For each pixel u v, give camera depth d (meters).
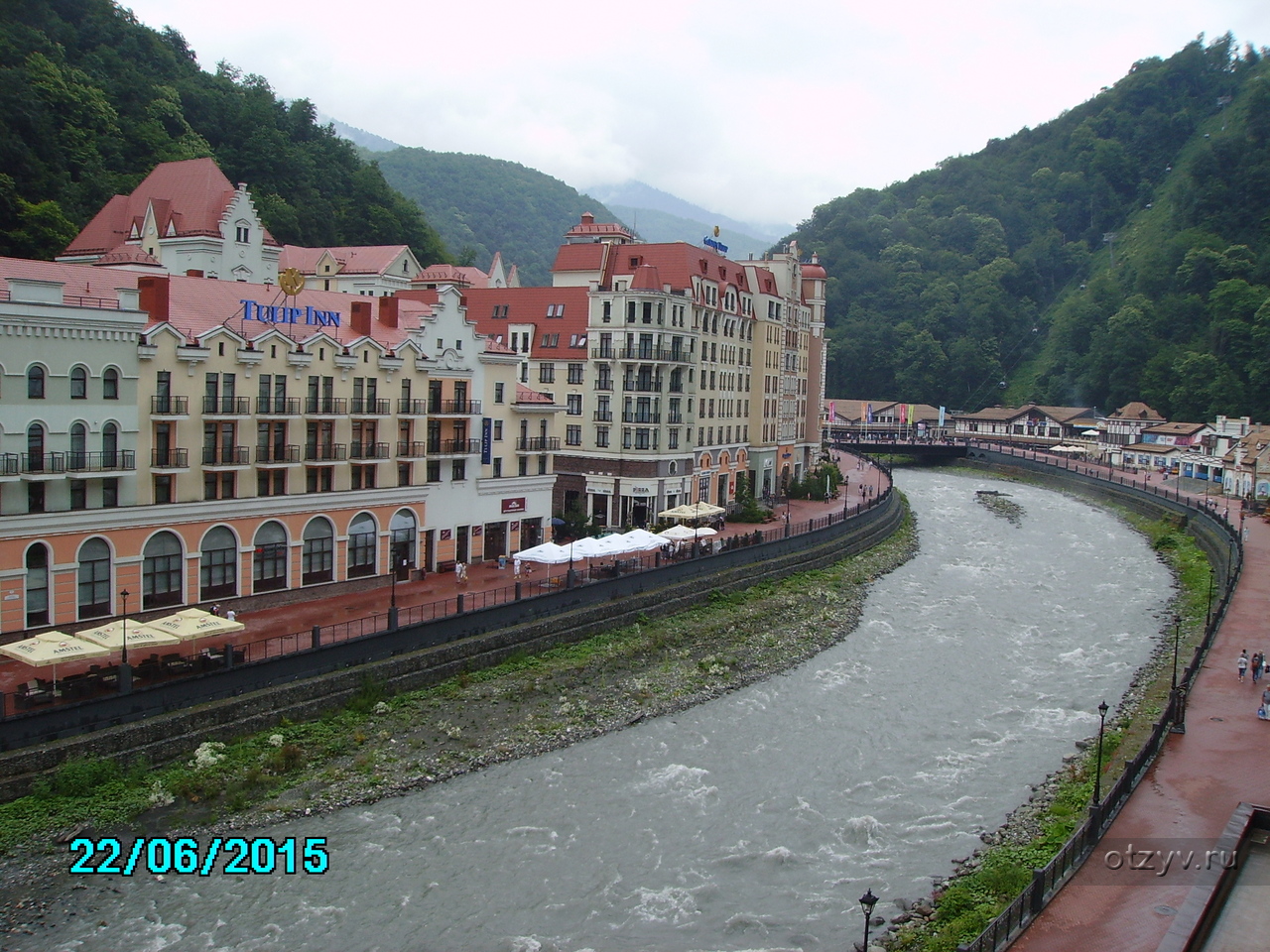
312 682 51.66
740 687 63.41
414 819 43.91
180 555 59.31
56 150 123.31
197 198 106.62
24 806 40.38
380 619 60.62
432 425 75.75
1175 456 179.25
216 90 173.00
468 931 36.09
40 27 146.75
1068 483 170.62
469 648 60.25
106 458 55.44
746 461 124.75
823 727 56.94
